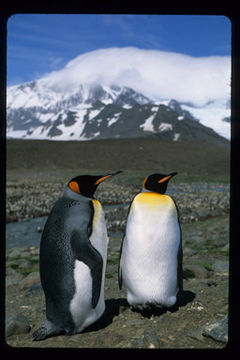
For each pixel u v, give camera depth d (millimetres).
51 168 72625
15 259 10617
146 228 3660
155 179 3814
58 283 3492
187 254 8648
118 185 45219
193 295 4395
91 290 3510
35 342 3473
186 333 3211
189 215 20125
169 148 94938
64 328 3564
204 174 74250
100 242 3623
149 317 3830
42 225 19156
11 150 80188
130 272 3791
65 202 3631
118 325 3672
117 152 88188
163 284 3740
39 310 4891
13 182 47250
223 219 16516
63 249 3482
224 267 6633
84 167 76688
